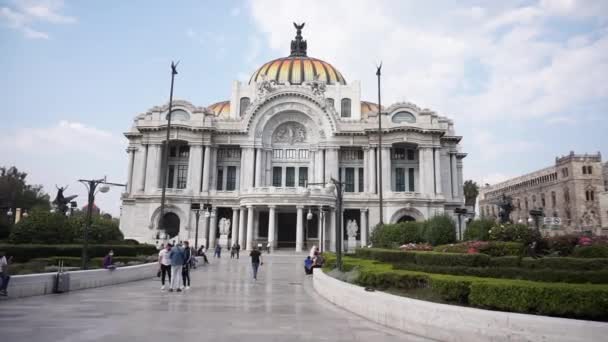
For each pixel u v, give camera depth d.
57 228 36.84
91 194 27.73
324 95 83.00
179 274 22.66
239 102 87.31
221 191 73.31
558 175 117.00
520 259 17.03
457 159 86.81
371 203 72.56
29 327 13.24
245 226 71.25
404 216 71.75
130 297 20.27
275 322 14.49
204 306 17.75
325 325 14.13
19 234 35.53
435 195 72.62
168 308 17.11
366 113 86.88
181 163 77.88
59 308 16.86
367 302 15.39
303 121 78.69
